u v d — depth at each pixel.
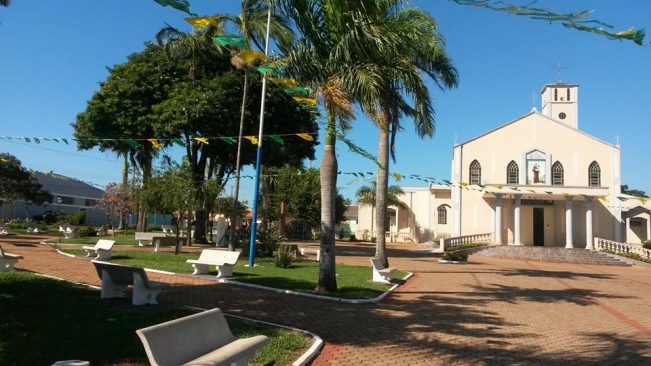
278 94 26.11
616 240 35.91
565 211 37.16
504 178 37.66
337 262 21.97
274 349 6.30
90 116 26.62
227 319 7.85
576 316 10.48
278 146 28.27
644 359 7.02
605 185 36.50
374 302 10.91
